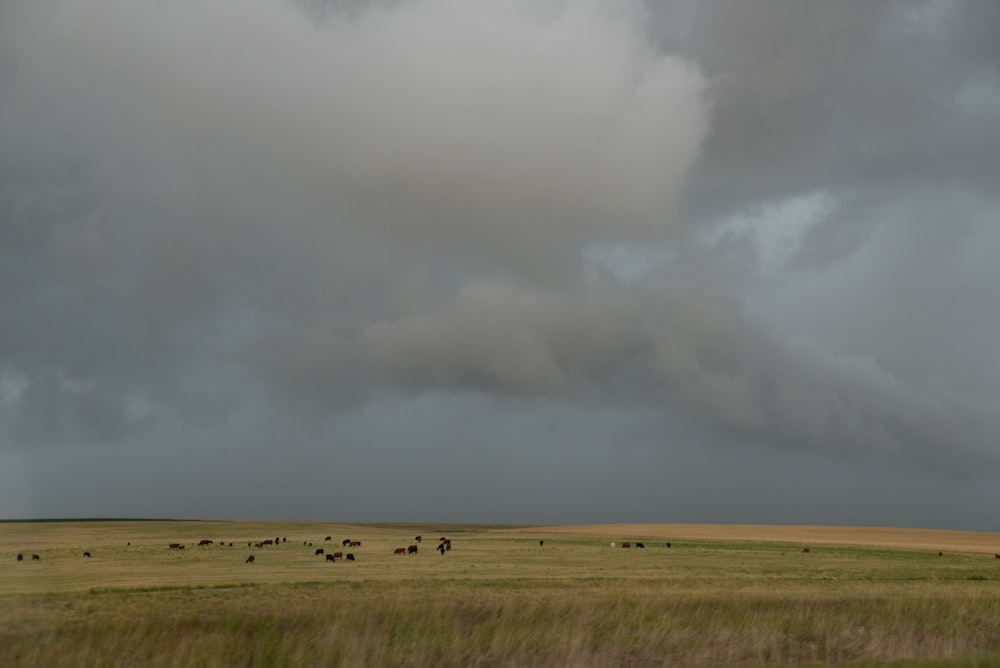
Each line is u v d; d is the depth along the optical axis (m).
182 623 24.47
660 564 55.84
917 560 66.44
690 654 22.94
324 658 21.67
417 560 61.34
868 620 27.50
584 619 25.50
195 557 66.12
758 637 24.47
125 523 182.62
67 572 46.41
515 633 23.97
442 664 21.75
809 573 47.94
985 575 50.09
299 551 78.81
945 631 26.23
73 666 20.30
